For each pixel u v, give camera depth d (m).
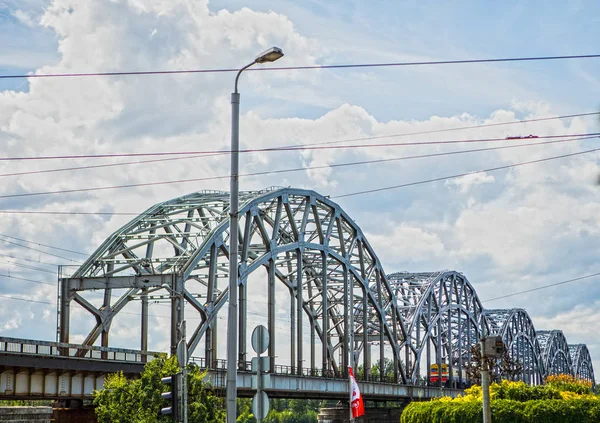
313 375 176.38
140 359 122.75
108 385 110.31
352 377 115.31
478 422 135.00
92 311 135.25
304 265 196.38
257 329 56.56
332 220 191.00
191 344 134.50
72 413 117.12
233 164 57.28
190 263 136.00
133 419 105.62
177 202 160.00
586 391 159.12
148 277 132.75
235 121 57.66
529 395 141.12
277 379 158.38
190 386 110.12
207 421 109.00
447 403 144.38
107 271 143.00
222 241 144.50
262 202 159.00
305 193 177.25
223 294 143.25
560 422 130.25
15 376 103.06
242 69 57.84
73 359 109.12
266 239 161.12
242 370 147.25
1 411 68.62
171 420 105.44
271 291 161.88
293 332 174.50
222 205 154.00
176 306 130.12
